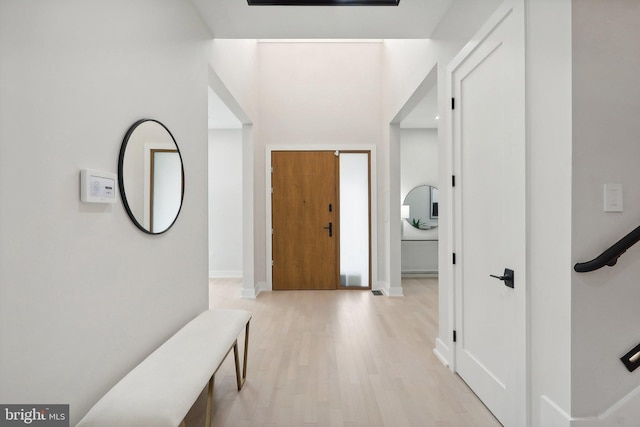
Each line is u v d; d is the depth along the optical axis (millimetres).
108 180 1444
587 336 1420
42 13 1120
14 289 1027
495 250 1983
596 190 1416
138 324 1724
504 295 1889
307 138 5355
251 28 2854
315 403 2162
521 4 1683
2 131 990
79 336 1293
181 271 2268
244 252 4879
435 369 2631
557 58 1478
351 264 5426
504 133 1877
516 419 1765
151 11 1850
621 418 1420
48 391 1148
